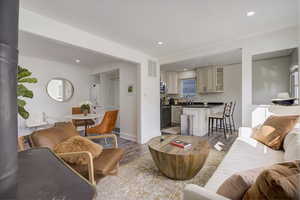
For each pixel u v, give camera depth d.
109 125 3.16
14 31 0.66
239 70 4.84
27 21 1.78
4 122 0.61
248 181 0.76
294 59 3.01
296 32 2.18
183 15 1.93
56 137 1.74
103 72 5.00
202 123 4.14
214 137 3.92
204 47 3.11
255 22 2.12
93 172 1.47
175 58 3.65
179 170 1.77
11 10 0.64
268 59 4.05
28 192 0.61
